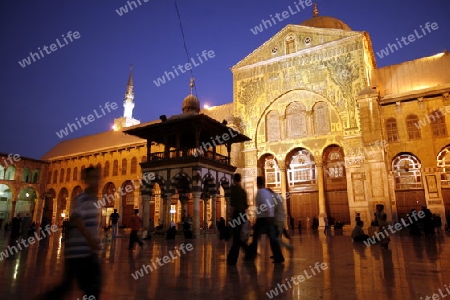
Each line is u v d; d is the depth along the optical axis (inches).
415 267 285.7
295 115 1234.0
